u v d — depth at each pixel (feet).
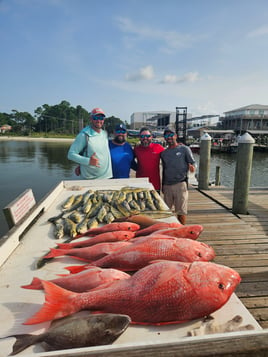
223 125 224.74
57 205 11.64
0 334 4.34
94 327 4.08
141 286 4.73
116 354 3.22
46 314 4.55
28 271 6.34
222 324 4.48
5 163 91.76
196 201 22.49
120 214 10.25
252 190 26.96
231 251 12.43
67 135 329.72
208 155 26.07
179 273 4.77
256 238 14.03
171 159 15.34
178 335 4.27
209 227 15.81
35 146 183.32
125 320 4.21
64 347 3.98
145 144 16.14
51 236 8.46
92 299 4.73
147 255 6.21
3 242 6.91
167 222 9.40
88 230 8.78
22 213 9.48
